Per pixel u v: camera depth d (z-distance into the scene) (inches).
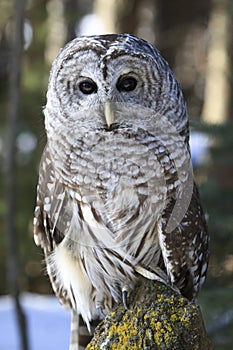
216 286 438.0
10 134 629.9
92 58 273.1
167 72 284.5
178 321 240.5
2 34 885.2
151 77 277.1
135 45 279.4
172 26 1000.2
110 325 247.6
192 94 1019.9
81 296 307.4
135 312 247.0
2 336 604.7
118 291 301.7
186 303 246.1
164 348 236.4
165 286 261.6
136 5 941.8
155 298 251.0
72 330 323.0
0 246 877.8
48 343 562.6
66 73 279.1
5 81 959.6
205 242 314.0
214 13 731.4
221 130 441.7
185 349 237.6
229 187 446.3
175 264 292.8
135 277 295.6
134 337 239.8
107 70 271.1
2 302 716.0
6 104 908.0
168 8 999.0
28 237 893.2
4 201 836.6
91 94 276.5
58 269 306.7
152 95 278.2
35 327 601.3
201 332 241.6
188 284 309.7
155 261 299.3
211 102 816.9
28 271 932.6
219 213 438.3
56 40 906.7
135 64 273.6
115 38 281.3
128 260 292.5
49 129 287.7
